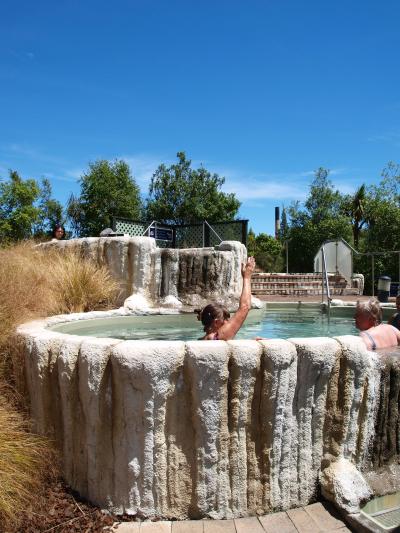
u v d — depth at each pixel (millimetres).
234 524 2408
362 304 3281
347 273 10391
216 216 25078
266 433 2467
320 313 6758
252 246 28250
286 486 2547
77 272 5703
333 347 2580
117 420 2471
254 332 5090
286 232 28781
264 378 2430
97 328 4930
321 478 2633
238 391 2416
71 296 5473
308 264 26719
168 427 2445
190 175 25203
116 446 2482
